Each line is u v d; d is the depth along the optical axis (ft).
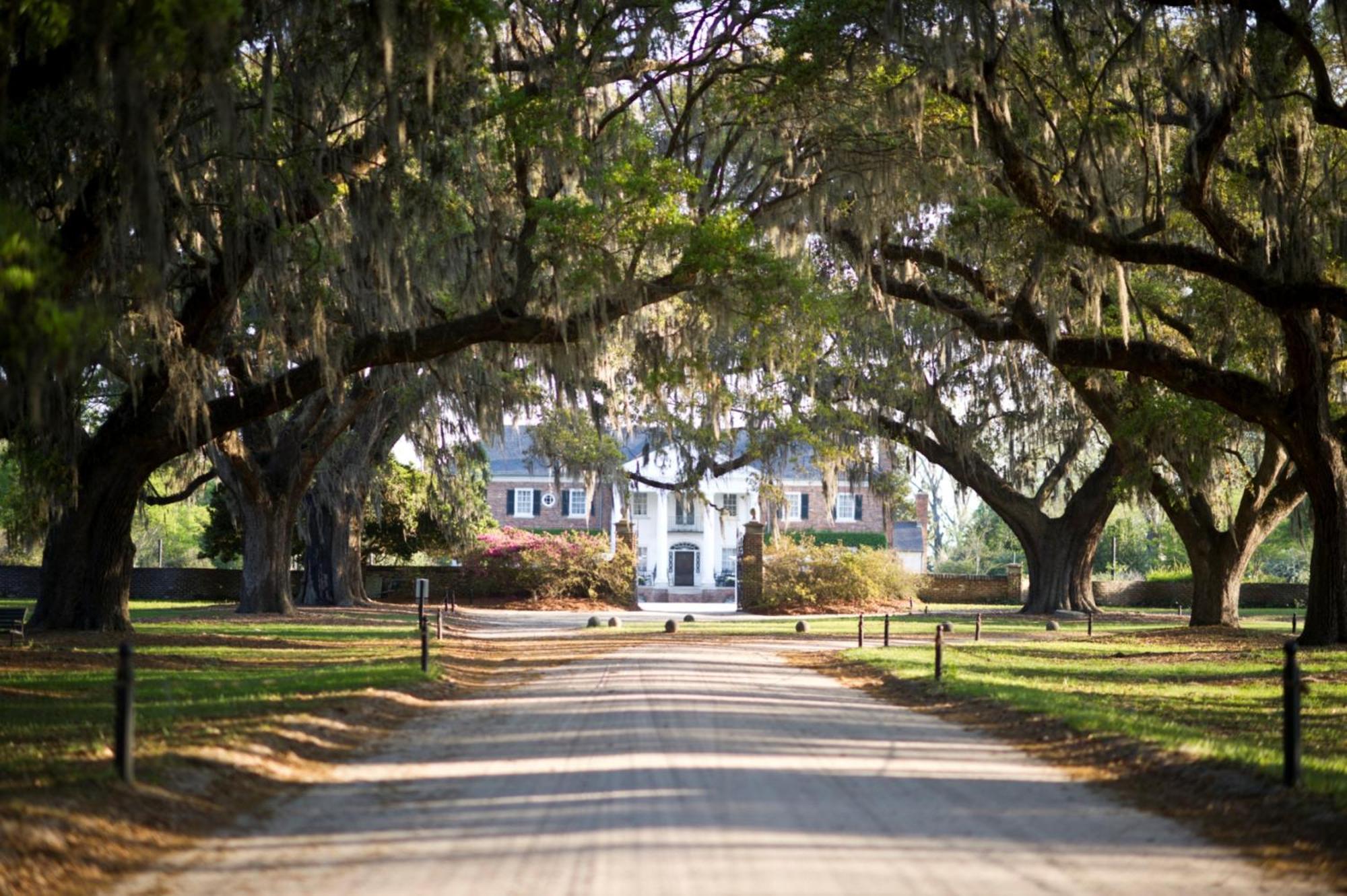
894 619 158.30
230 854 24.98
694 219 78.33
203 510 302.86
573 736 41.78
